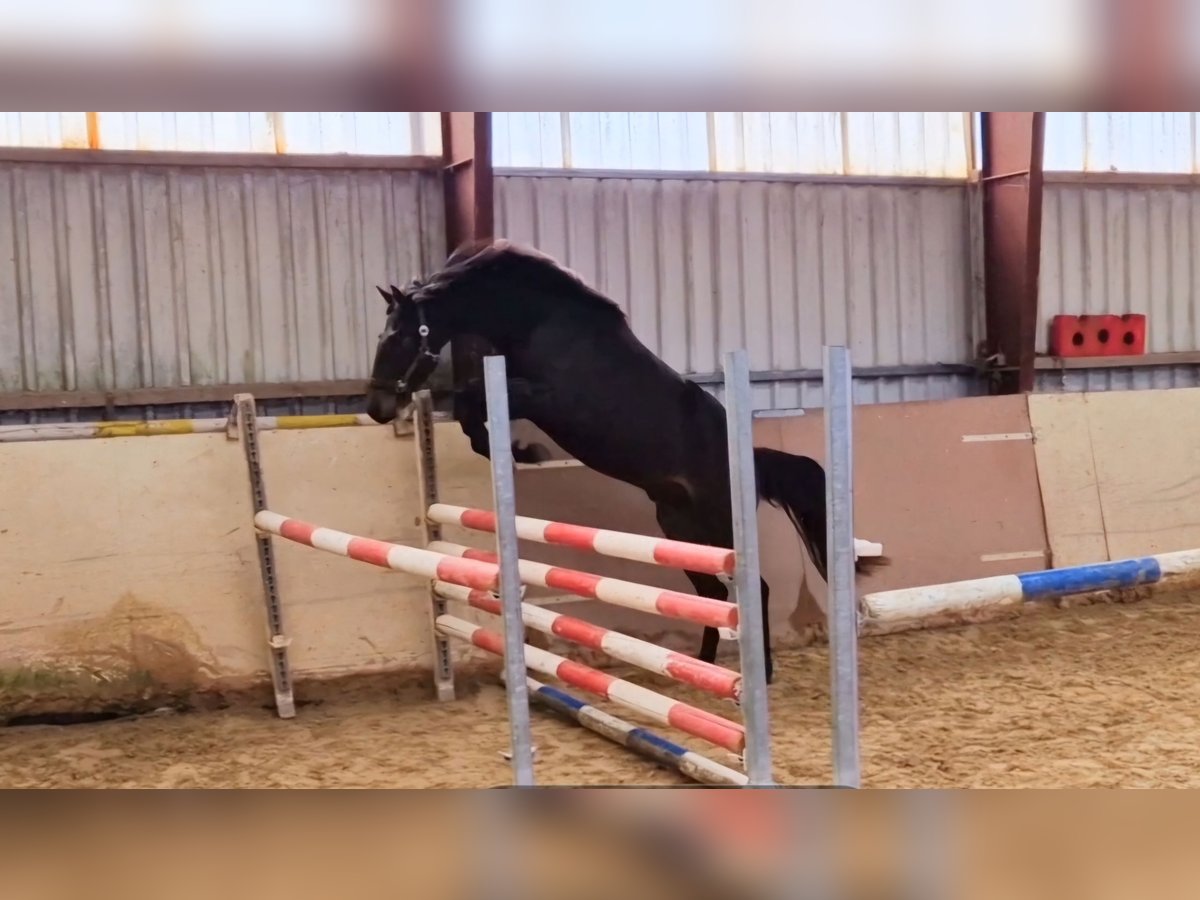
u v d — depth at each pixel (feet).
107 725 14.11
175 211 18.65
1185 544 21.15
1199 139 25.54
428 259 20.15
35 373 17.95
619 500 17.22
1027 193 22.38
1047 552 20.04
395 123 19.95
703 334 21.68
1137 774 10.73
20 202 17.81
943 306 23.53
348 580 15.57
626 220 21.13
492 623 15.87
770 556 17.89
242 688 14.98
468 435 14.80
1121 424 21.09
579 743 12.86
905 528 19.08
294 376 19.36
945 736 12.34
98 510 14.66
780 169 22.30
